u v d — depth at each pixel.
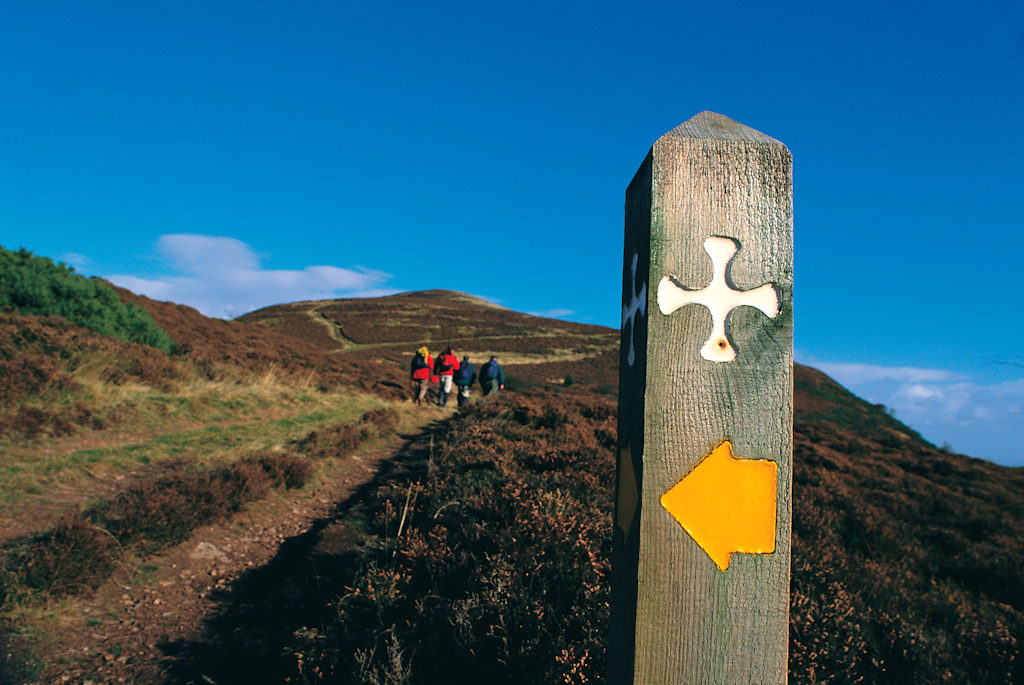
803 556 4.58
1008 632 4.07
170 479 5.52
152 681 2.96
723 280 1.09
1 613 3.25
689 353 1.07
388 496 5.46
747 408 1.07
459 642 2.85
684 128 1.15
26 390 7.23
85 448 6.46
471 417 9.80
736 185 1.11
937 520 8.53
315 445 7.63
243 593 3.97
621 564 1.21
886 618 3.95
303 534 5.05
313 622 3.50
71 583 3.61
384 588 3.40
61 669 2.99
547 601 3.11
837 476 10.43
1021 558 6.52
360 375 20.62
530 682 2.60
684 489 1.06
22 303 10.96
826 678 3.12
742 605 1.05
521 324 74.12
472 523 4.01
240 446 7.44
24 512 4.71
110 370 9.10
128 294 20.22
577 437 8.13
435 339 61.59
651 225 1.08
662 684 1.04
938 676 3.46
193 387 10.05
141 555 4.23
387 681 2.61
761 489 1.07
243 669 3.10
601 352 58.97
